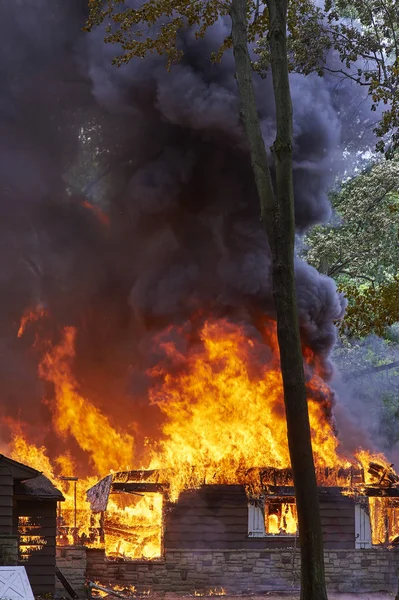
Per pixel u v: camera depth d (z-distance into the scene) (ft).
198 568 75.31
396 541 79.51
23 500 63.98
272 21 56.59
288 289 52.39
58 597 66.95
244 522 76.79
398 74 73.20
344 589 76.74
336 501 78.33
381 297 63.82
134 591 73.72
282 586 75.82
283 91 55.42
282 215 53.42
